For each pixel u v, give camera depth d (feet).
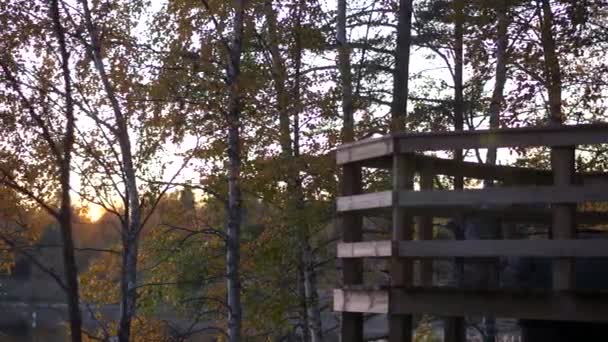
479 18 47.03
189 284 53.83
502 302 25.67
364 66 58.34
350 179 30.01
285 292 55.21
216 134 46.62
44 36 41.32
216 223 55.57
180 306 56.39
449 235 49.08
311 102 49.32
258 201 53.88
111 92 43.55
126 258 43.91
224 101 45.88
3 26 40.81
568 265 24.95
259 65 48.39
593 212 33.12
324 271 55.98
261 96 47.96
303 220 49.16
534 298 25.32
